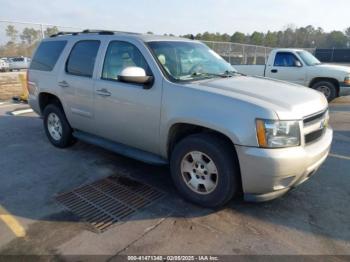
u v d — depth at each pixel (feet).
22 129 21.35
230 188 10.14
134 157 12.78
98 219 10.30
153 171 14.21
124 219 10.31
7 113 26.58
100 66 13.67
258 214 10.61
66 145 17.12
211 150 10.12
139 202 11.43
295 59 33.37
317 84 32.55
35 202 11.39
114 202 11.43
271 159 9.04
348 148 17.61
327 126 11.87
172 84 11.02
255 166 9.29
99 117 13.97
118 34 13.43
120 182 13.10
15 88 39.88
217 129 9.76
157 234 9.48
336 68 31.89
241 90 10.60
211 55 14.56
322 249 8.84
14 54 43.50
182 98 10.66
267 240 9.23
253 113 9.24
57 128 17.26
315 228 9.83
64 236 9.37
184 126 11.23
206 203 10.78
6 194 11.97
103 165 14.88
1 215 10.48
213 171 10.39
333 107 30.99
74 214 10.59
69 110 15.65
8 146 17.65
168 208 10.99
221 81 11.63
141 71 11.21
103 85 13.32
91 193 12.10
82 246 8.91
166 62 11.92
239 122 9.39
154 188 12.55
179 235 9.44
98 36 14.26
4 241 9.12
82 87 14.38
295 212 10.75
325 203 11.37
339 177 13.60
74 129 16.39
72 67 15.25
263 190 9.66
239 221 10.19
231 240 9.21
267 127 9.08
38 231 9.61
